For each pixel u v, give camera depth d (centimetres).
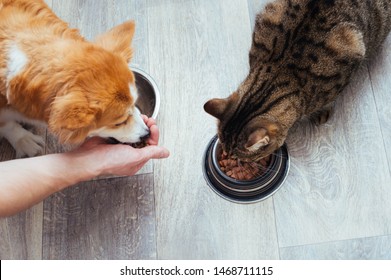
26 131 193
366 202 179
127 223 186
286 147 190
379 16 178
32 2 161
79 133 145
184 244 181
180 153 193
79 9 221
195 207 185
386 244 174
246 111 161
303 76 166
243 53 205
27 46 150
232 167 184
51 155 163
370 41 182
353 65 172
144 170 192
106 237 185
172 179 190
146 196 188
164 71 206
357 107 192
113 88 143
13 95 154
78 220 188
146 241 183
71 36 158
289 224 180
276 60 169
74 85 140
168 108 200
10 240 186
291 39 167
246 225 181
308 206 181
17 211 155
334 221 179
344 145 188
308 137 190
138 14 217
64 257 184
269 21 174
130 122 159
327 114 189
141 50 211
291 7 171
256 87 167
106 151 164
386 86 193
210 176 187
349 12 167
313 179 184
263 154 168
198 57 207
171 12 216
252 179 178
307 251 176
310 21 166
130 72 153
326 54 164
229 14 212
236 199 184
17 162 158
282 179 185
